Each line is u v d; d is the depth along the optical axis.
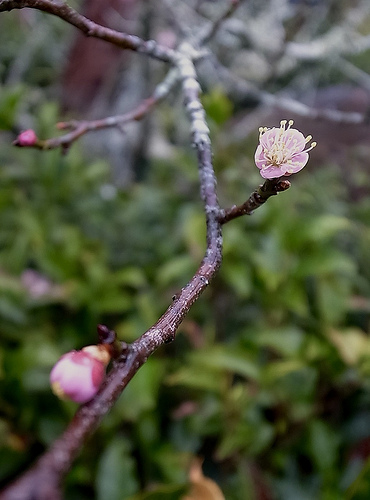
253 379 0.36
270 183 0.15
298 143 0.15
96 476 0.34
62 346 0.39
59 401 0.36
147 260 0.47
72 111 0.68
